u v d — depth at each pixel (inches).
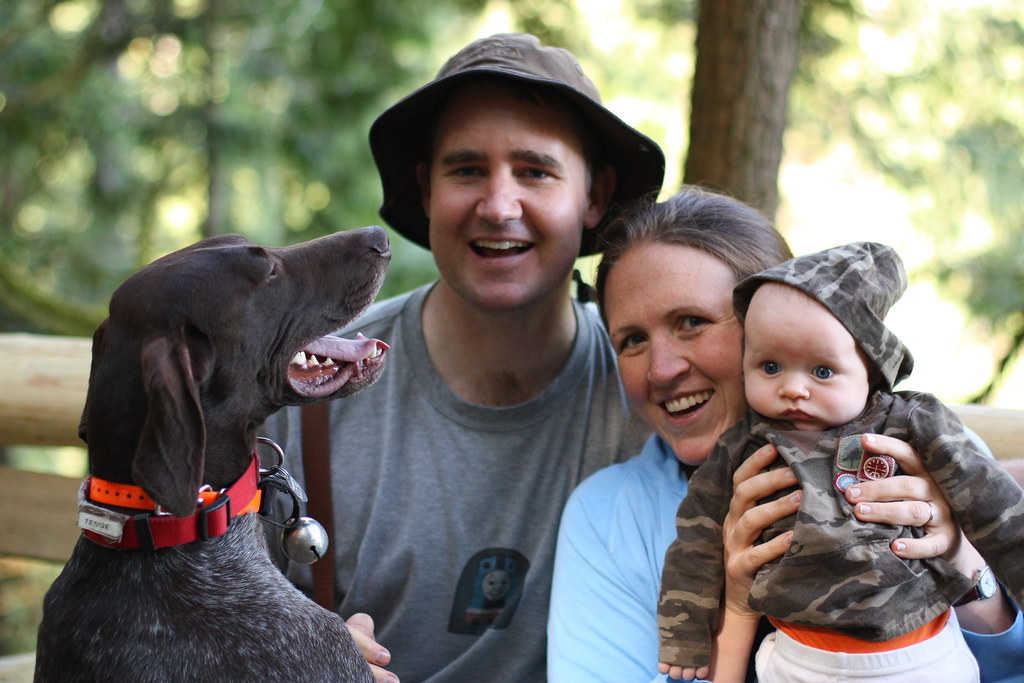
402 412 111.0
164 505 74.1
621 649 91.2
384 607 108.6
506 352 109.3
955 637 81.8
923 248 268.4
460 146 105.1
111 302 83.6
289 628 85.5
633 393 99.3
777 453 85.3
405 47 289.7
